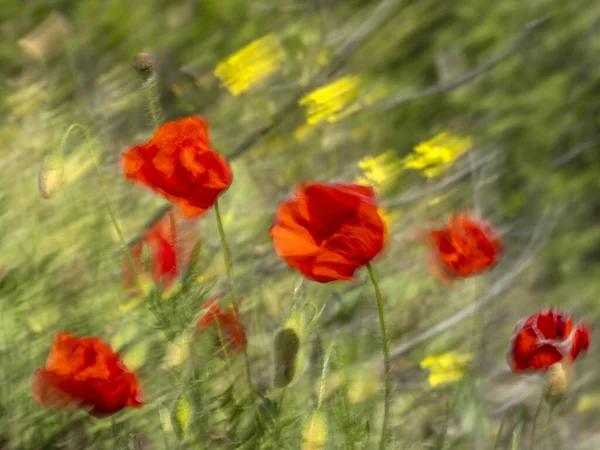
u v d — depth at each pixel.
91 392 1.96
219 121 2.78
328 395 2.05
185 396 1.97
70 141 2.38
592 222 3.06
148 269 2.00
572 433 2.46
